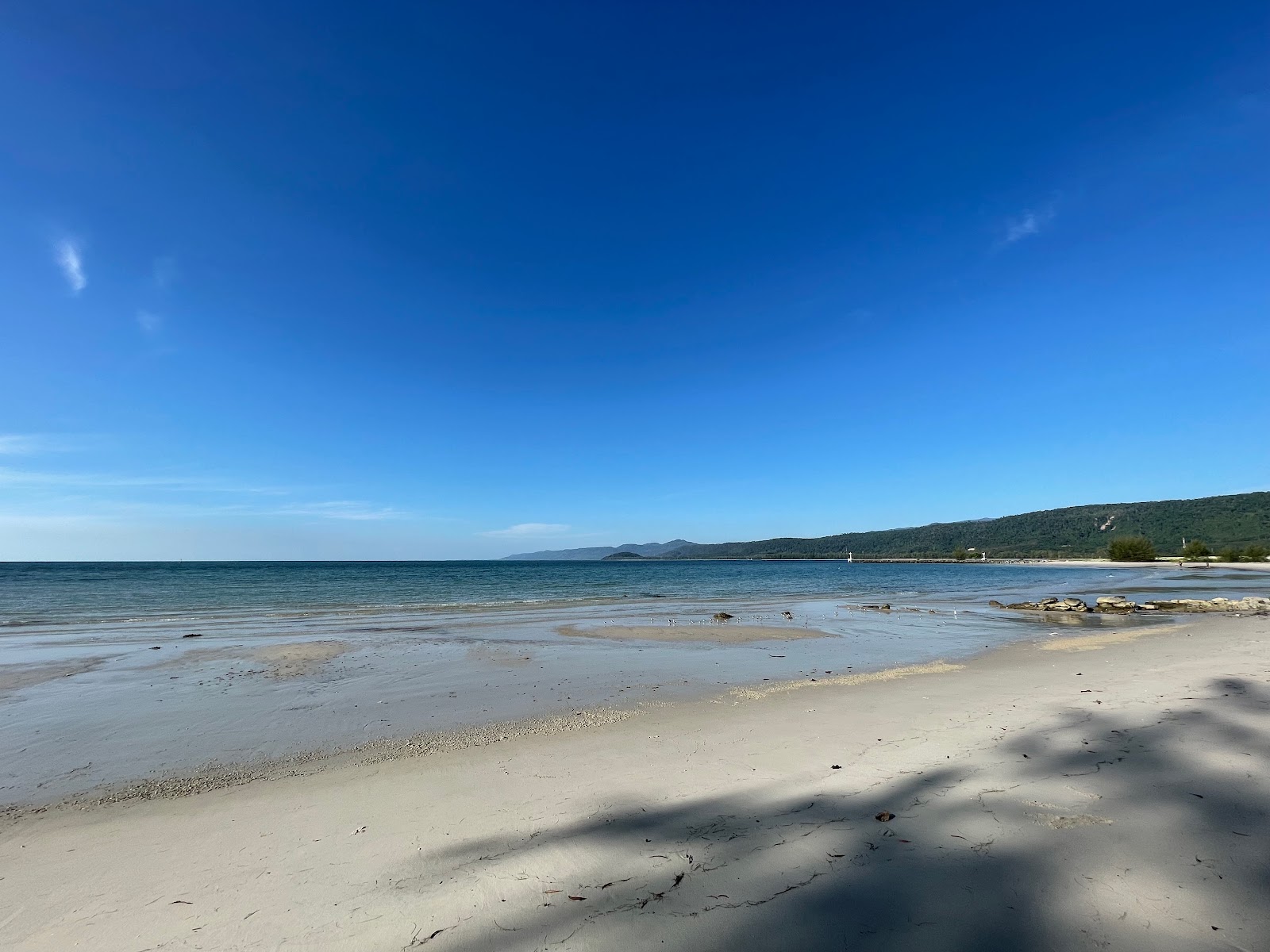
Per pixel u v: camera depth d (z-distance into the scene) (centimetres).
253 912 342
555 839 417
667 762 587
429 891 354
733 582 5406
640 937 297
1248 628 1584
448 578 6153
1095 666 1083
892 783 491
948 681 980
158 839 454
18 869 410
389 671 1159
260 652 1378
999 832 390
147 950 311
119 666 1222
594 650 1422
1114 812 411
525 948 292
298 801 525
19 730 780
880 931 293
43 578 5616
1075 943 277
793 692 935
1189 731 580
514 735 729
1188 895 309
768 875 351
